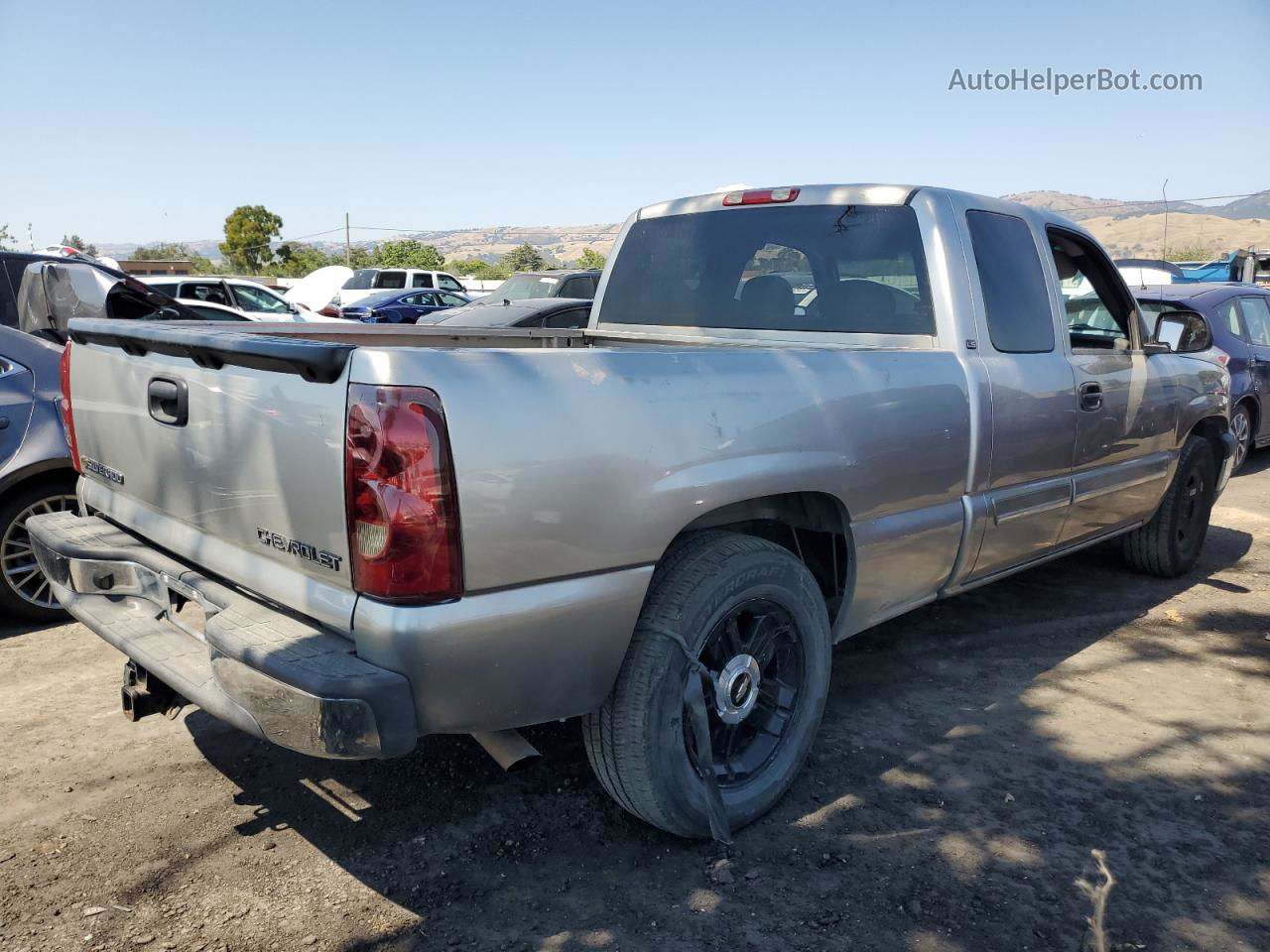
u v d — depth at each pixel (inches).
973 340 141.2
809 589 118.0
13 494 183.3
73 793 124.3
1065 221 169.5
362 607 86.2
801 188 156.3
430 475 84.2
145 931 97.4
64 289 199.9
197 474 103.7
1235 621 192.2
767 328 157.6
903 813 121.0
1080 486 166.2
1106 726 145.9
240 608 97.3
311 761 133.5
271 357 88.9
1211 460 219.5
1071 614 195.3
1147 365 183.9
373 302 762.8
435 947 96.0
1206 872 109.5
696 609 104.3
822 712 124.0
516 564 89.9
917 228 143.3
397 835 115.6
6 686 158.4
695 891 105.2
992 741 140.7
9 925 97.7
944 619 192.1
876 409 123.0
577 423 93.3
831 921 100.2
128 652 108.7
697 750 108.5
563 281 538.6
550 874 108.2
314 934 97.6
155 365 109.3
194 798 123.5
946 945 96.7
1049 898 104.2
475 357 89.0
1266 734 143.9
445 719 89.7
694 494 102.0
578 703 98.7
